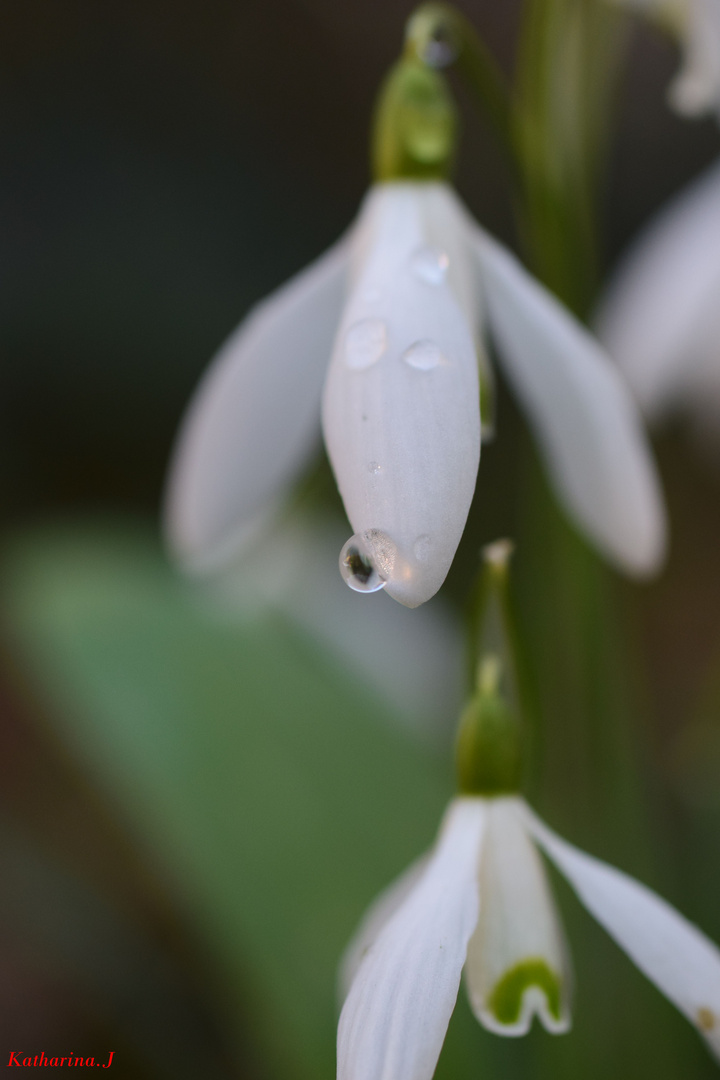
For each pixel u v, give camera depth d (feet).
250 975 0.71
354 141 1.99
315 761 0.77
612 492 0.59
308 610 0.89
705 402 0.74
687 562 1.82
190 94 1.92
